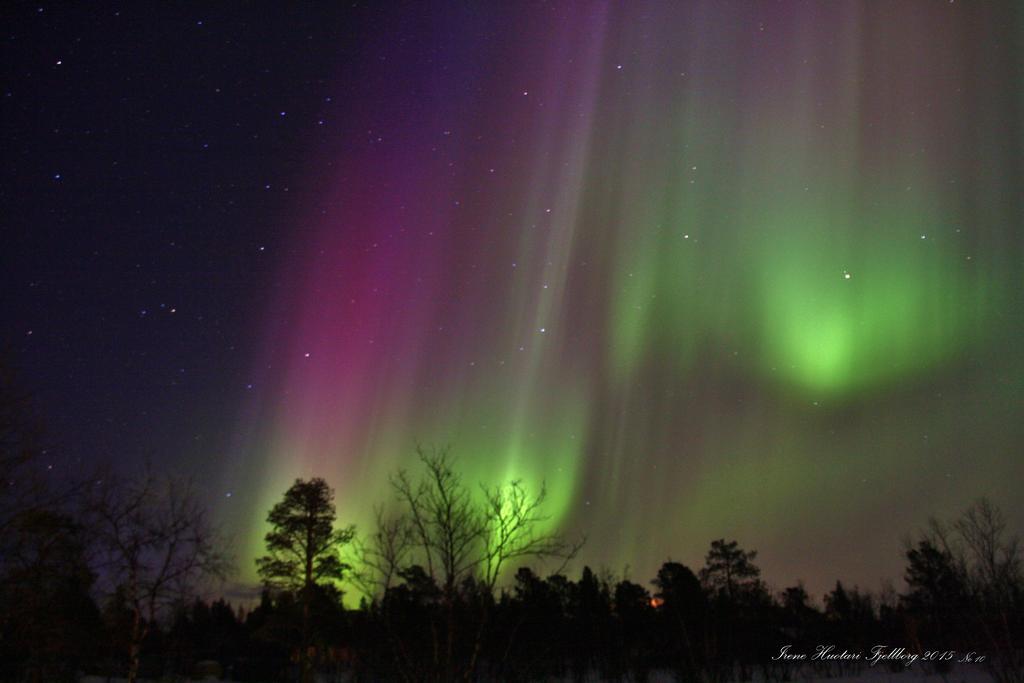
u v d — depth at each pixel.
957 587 33.31
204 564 19.62
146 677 22.00
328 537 32.25
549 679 20.05
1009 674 26.00
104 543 18.84
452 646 13.25
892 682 31.50
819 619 45.75
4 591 18.47
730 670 34.62
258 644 44.69
